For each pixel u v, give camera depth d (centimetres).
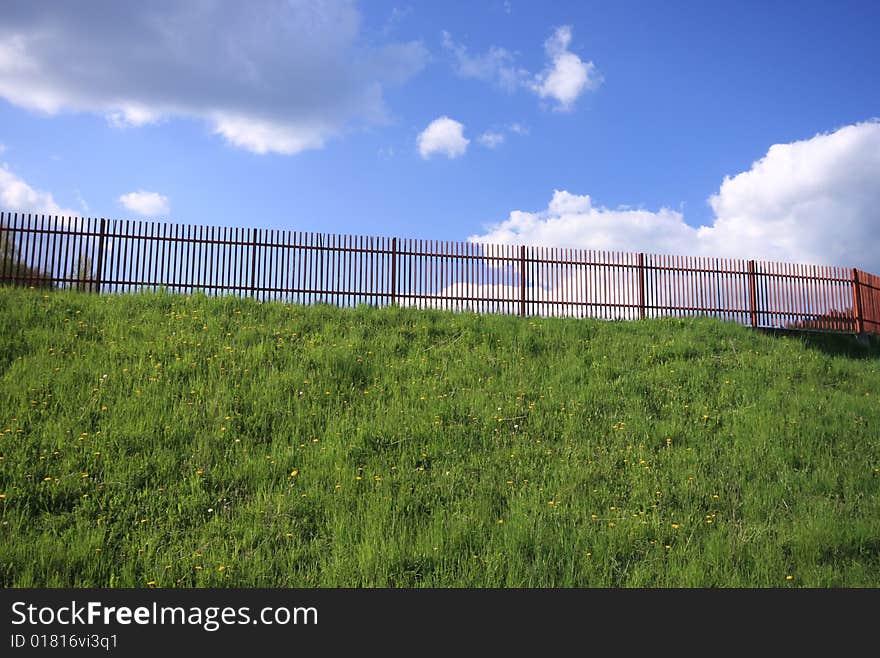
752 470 845
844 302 1955
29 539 592
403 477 766
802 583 578
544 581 562
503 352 1266
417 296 1700
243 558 587
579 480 783
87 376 972
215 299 1413
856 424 1030
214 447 802
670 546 639
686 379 1191
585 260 1817
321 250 1652
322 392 999
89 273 1516
